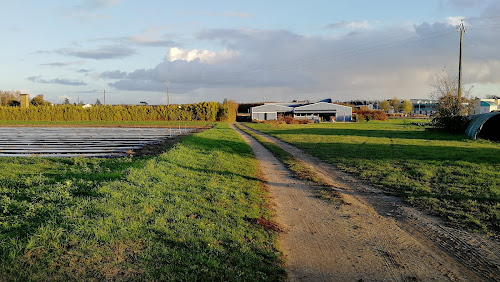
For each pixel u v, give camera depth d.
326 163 15.96
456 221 7.56
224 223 6.69
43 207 6.35
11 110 64.50
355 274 5.04
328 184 11.35
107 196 7.38
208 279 4.48
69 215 5.96
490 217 7.75
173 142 24.72
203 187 9.41
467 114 35.59
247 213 7.52
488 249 6.06
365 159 16.45
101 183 8.54
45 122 59.06
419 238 6.60
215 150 18.50
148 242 5.32
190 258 4.98
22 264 4.31
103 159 14.49
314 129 44.41
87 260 4.59
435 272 5.18
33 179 9.09
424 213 8.17
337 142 25.58
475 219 7.62
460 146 21.77
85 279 4.15
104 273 4.34
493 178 11.38
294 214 8.05
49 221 5.59
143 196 7.70
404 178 11.96
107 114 68.19
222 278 4.53
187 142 20.70
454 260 5.62
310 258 5.57
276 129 45.09
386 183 11.28
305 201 9.24
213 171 12.14
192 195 8.38
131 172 10.02
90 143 24.41
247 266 4.99
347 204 8.98
